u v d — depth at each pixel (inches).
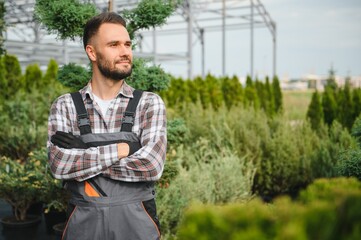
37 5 114.1
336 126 275.0
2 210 193.8
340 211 25.3
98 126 66.3
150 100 67.7
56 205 141.9
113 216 62.0
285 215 26.1
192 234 26.8
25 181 148.9
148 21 121.6
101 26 65.1
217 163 189.5
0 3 181.2
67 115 67.8
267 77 553.6
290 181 232.8
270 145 233.0
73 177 62.7
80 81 128.8
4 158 174.7
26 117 292.0
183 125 140.2
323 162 229.5
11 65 406.9
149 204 65.2
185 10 643.5
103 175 62.8
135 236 62.9
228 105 477.1
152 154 64.0
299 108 682.8
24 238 160.7
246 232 24.8
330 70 629.0
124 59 65.5
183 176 155.5
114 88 67.2
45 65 709.3
